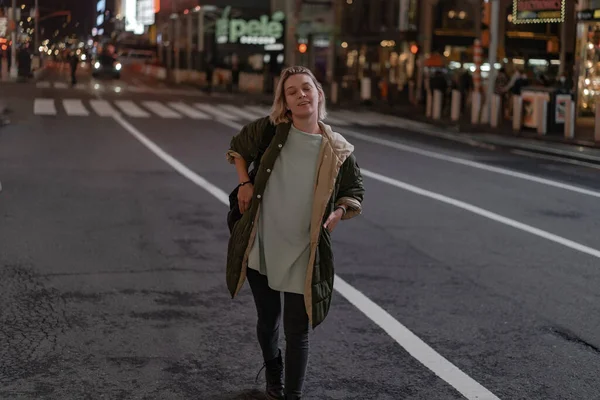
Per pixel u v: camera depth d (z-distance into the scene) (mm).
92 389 4340
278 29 62562
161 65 68188
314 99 3906
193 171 13070
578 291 6816
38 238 7992
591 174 14875
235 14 62500
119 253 7500
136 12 127750
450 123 26312
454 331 5594
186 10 66812
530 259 7977
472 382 4648
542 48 38312
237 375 4637
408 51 43188
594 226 9891
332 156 3900
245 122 23688
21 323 5402
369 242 8461
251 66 61500
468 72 33625
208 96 38750
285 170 3916
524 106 22938
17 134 17547
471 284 6910
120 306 5871
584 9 26203
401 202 11039
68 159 13898
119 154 14898
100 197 10430
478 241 8742
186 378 4555
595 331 5711
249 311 5891
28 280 6469
